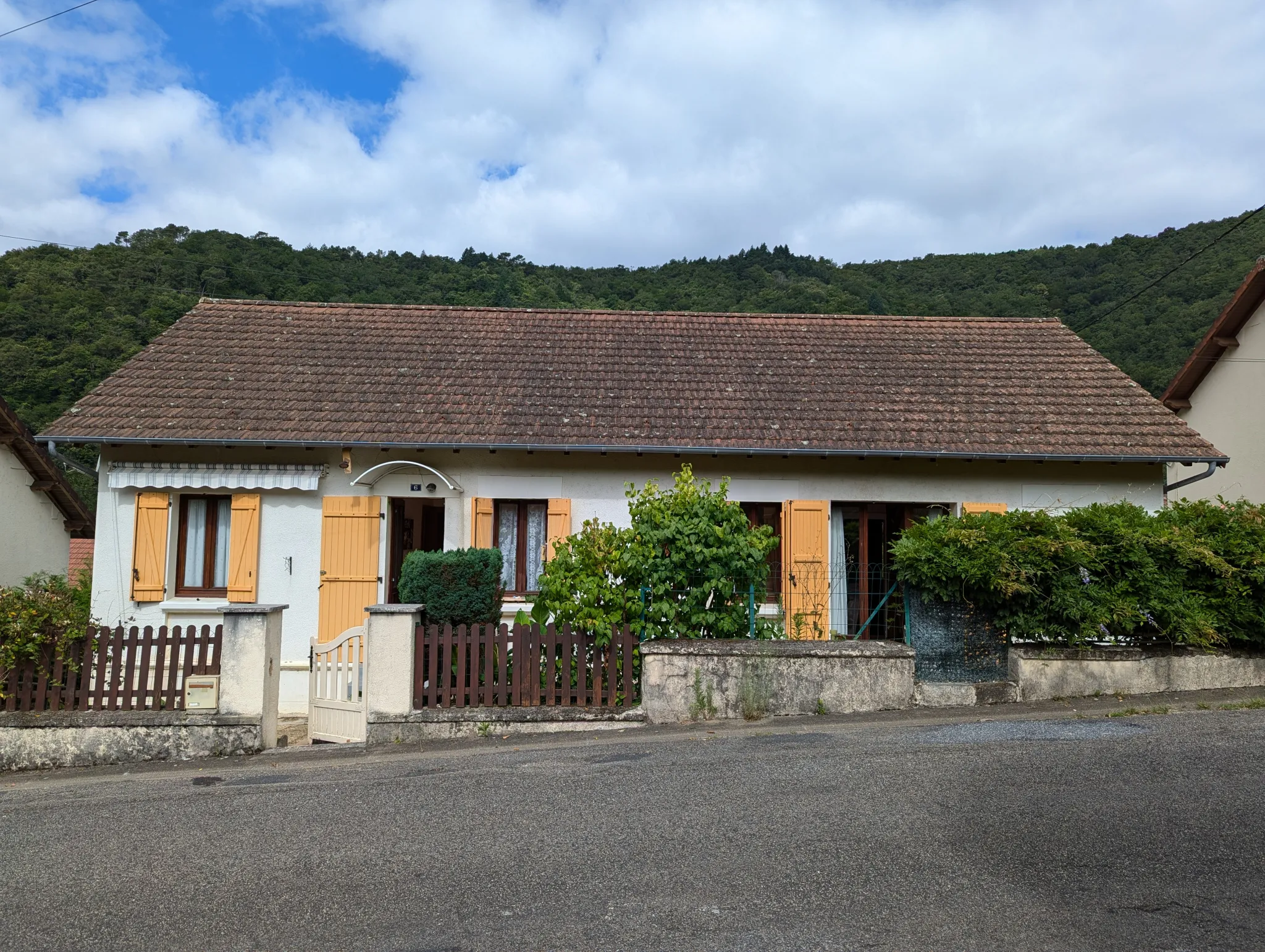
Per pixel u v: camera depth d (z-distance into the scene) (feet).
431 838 16.79
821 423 38.40
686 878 14.47
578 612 26.09
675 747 22.62
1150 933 12.23
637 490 36.99
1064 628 27.09
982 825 16.35
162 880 15.25
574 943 12.35
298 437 36.04
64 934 13.29
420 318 48.49
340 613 36.81
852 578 37.70
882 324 49.75
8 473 49.29
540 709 25.41
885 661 26.17
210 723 24.64
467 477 37.65
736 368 43.68
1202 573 27.86
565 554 27.37
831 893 13.73
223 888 14.79
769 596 37.50
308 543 37.24
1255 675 27.76
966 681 26.89
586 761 21.68
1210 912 12.81
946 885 13.87
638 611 26.27
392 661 25.44
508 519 38.52
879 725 24.13
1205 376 54.85
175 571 37.37
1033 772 19.29
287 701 36.50
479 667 25.91
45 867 16.12
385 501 37.29
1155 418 39.22
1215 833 15.72
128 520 36.83
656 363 44.06
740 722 25.23
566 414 38.78
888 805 17.56
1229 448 52.75
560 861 15.39
